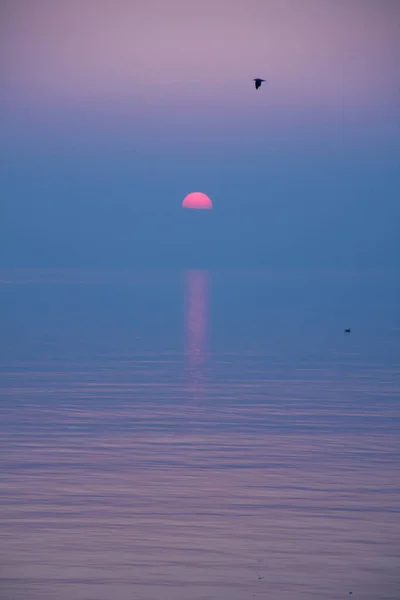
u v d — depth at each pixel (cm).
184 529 4497
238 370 10931
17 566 4012
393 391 9150
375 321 19638
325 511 4791
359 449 6303
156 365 11425
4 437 6681
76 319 19925
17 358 12200
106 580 3869
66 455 6075
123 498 5006
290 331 16838
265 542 4309
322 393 9019
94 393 8975
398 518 4672
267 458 6006
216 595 3725
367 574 3934
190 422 7344
